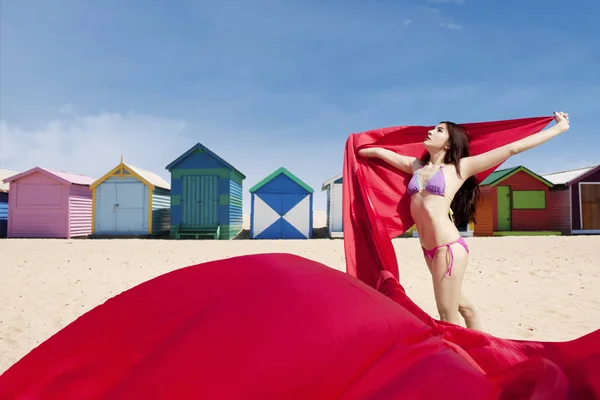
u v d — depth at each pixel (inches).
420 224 123.6
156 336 54.6
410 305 93.7
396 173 138.2
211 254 485.4
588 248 499.8
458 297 117.4
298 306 55.8
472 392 49.9
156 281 63.9
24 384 53.7
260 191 792.3
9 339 182.1
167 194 920.3
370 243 133.0
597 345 65.7
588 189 831.1
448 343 64.9
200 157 802.8
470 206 130.1
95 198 817.5
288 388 47.9
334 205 802.8
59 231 793.6
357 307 58.4
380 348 54.3
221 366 49.0
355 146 141.3
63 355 55.4
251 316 54.0
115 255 468.1
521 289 291.0
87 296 261.9
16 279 315.3
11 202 802.8
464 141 125.7
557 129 122.1
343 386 50.1
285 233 787.4
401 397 48.5
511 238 675.4
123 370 52.1
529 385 61.4
